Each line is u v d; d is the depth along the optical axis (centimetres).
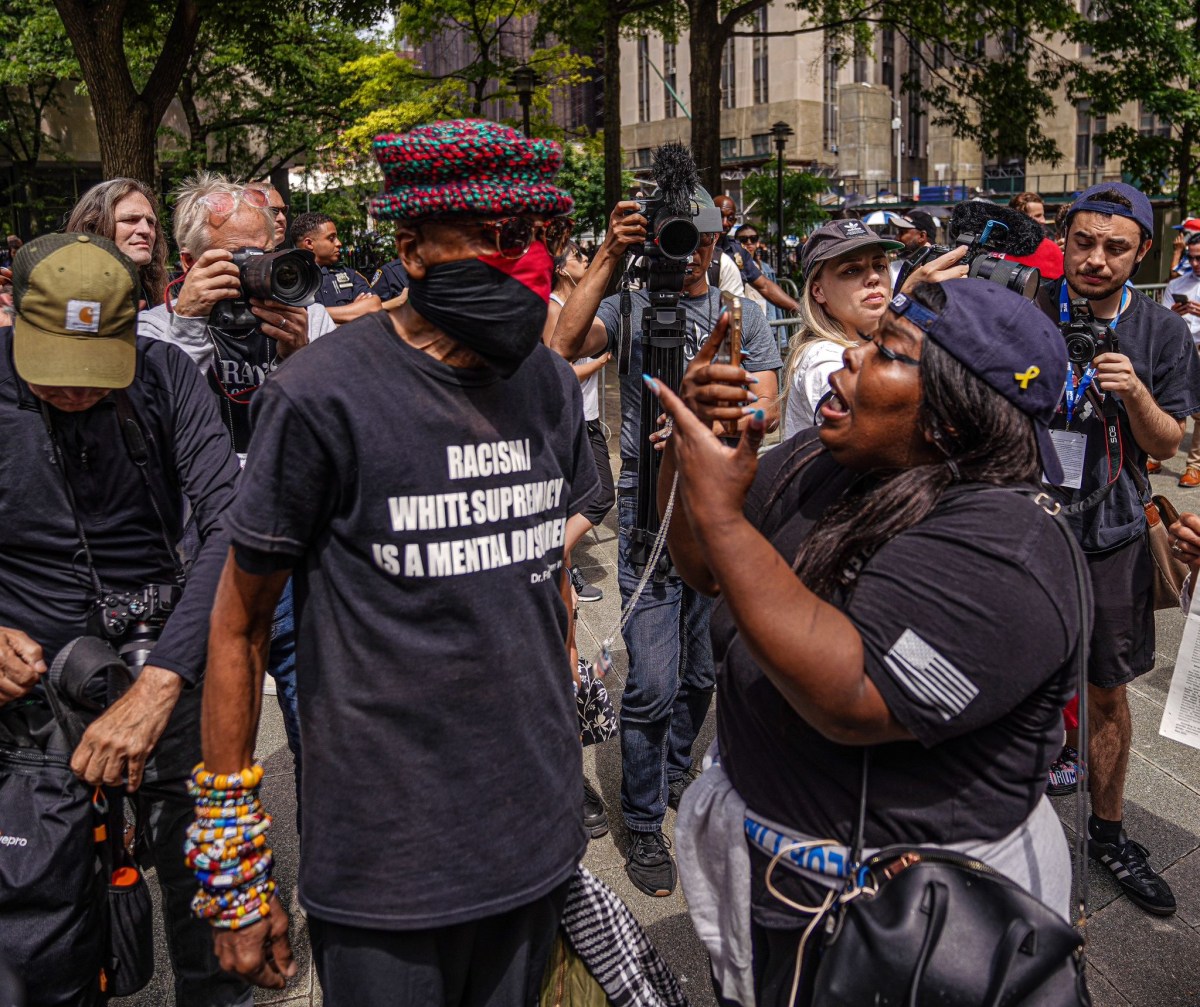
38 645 194
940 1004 123
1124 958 263
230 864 153
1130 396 263
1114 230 273
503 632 152
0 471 197
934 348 138
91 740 179
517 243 141
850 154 5753
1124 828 317
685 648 316
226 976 216
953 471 139
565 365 172
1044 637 128
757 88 5622
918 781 138
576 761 167
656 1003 183
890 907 131
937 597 127
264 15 1225
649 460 279
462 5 1795
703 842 162
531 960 166
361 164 2230
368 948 150
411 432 144
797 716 144
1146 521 276
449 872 149
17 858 192
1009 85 1598
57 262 185
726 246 620
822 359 266
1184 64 1489
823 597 142
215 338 268
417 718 147
